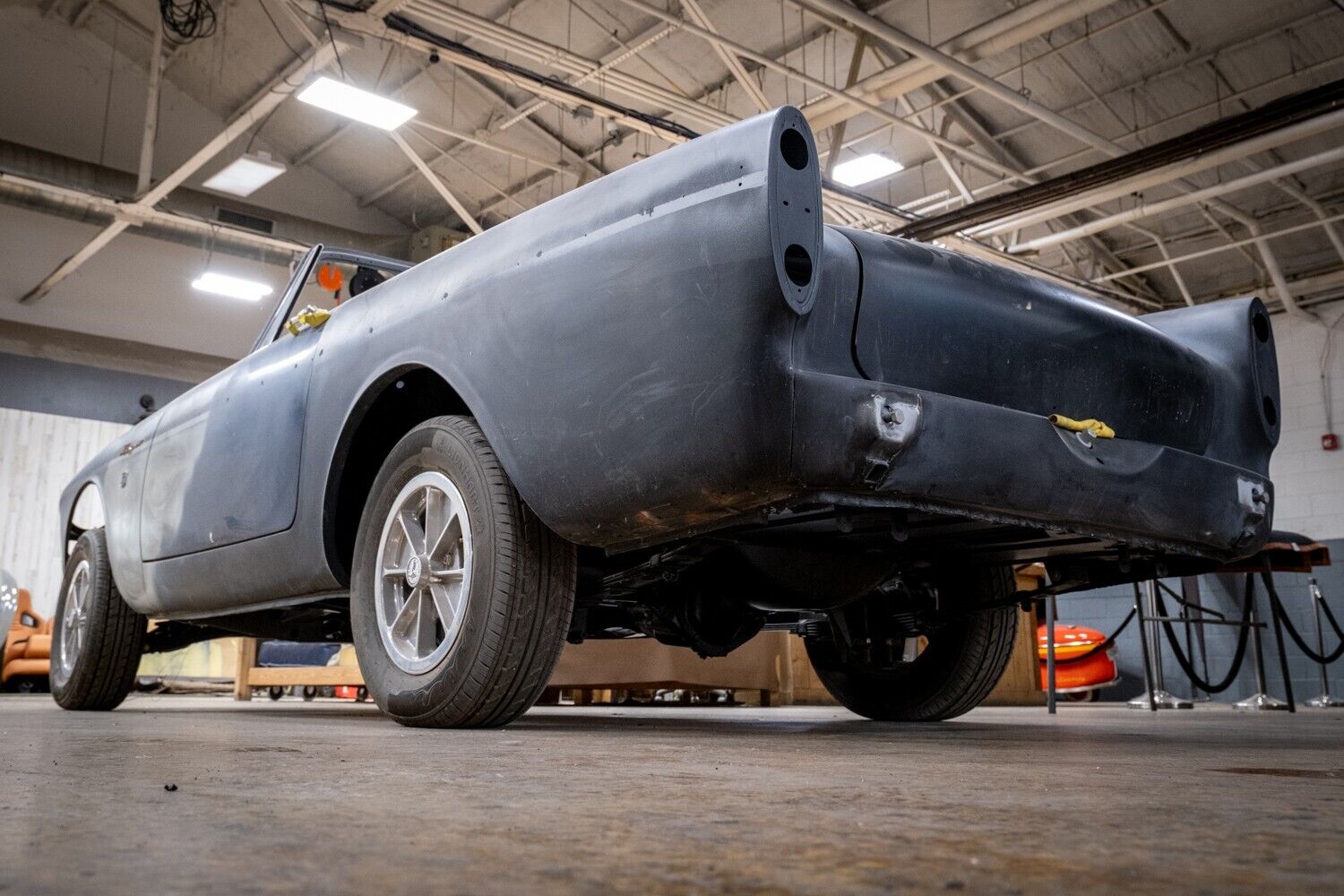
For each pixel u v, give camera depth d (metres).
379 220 13.59
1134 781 0.89
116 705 3.04
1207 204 9.79
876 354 1.41
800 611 2.32
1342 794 0.79
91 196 10.02
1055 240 9.73
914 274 1.47
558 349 1.49
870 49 8.47
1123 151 8.37
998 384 1.53
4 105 11.59
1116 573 2.11
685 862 0.47
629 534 1.47
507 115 10.52
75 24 11.95
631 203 1.44
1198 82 8.52
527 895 0.40
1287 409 11.01
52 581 11.50
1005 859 0.48
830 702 5.46
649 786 0.82
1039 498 1.48
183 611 2.59
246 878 0.42
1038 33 7.27
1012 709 4.67
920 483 1.35
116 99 12.18
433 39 7.65
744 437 1.27
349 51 9.71
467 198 12.70
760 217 1.27
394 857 0.48
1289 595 10.01
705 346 1.30
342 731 1.66
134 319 12.52
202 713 2.76
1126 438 1.66
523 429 1.53
